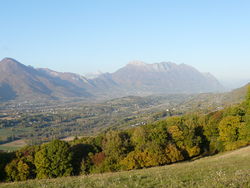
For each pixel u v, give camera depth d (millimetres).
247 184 12461
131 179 16375
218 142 55062
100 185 14836
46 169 45188
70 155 46562
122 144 52781
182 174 17594
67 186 15742
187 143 54219
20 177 46375
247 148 41781
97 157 50156
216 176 15383
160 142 51250
